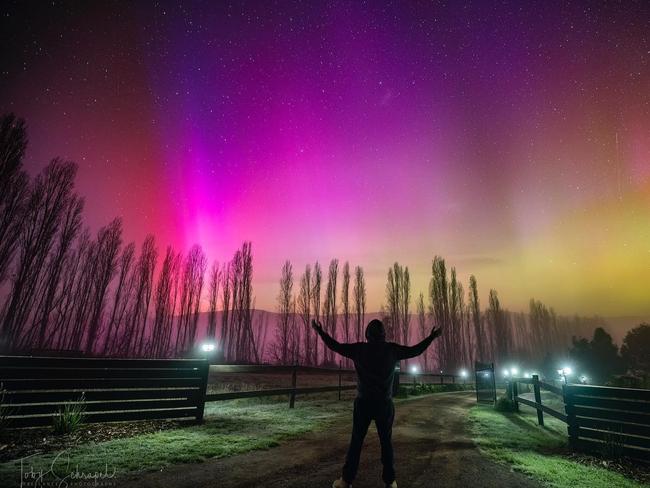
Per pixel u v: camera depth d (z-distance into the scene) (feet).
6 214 74.28
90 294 109.40
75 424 18.75
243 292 152.46
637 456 19.60
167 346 133.18
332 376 114.62
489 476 15.21
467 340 224.74
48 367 19.57
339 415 29.86
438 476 14.98
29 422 18.42
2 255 73.31
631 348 140.67
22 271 80.48
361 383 11.97
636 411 20.71
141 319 127.75
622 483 15.53
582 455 20.79
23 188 76.89
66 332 102.58
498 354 194.90
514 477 15.26
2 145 73.97
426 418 31.76
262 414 28.94
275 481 13.52
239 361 130.62
